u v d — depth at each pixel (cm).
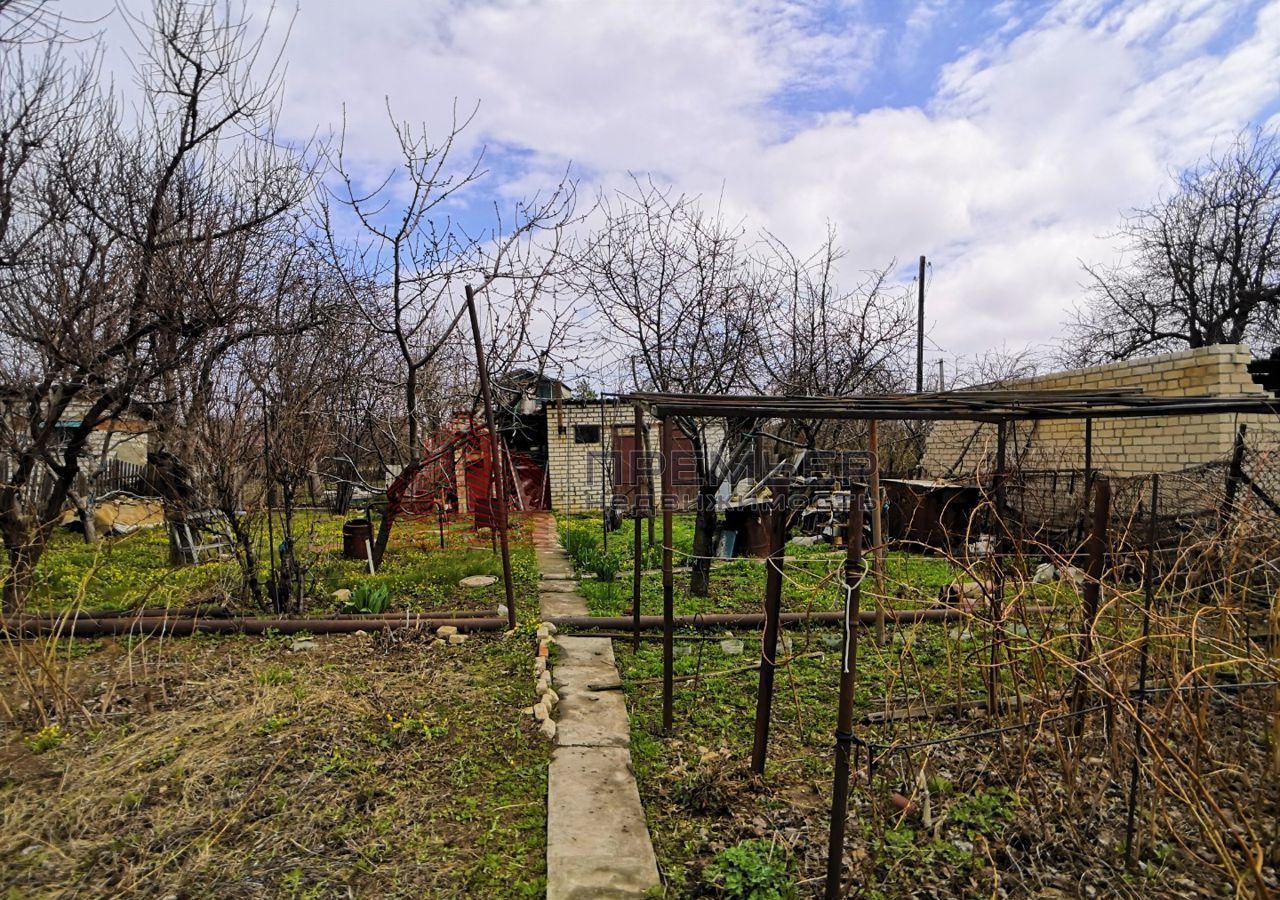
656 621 577
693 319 741
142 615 545
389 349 859
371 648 533
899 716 389
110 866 261
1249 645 292
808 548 902
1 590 481
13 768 332
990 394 405
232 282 602
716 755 352
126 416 624
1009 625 345
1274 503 507
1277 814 269
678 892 253
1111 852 271
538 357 794
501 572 822
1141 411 384
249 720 389
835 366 780
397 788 323
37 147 570
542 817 303
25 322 545
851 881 254
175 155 633
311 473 722
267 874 259
